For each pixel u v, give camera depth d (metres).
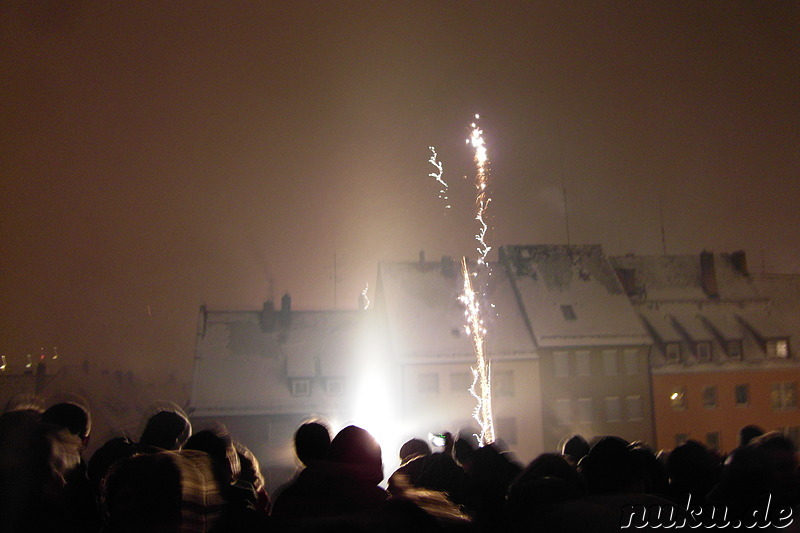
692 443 5.83
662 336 42.81
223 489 4.19
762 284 46.97
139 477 3.73
